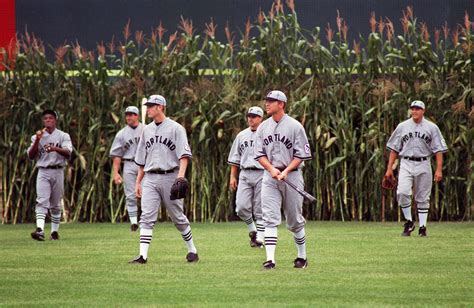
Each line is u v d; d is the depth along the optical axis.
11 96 61.38
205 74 63.50
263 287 28.44
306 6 66.56
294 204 32.59
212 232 50.47
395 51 59.78
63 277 31.19
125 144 51.94
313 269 32.84
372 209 59.06
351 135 59.31
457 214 59.53
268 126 32.62
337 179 59.84
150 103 34.72
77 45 62.16
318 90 60.00
